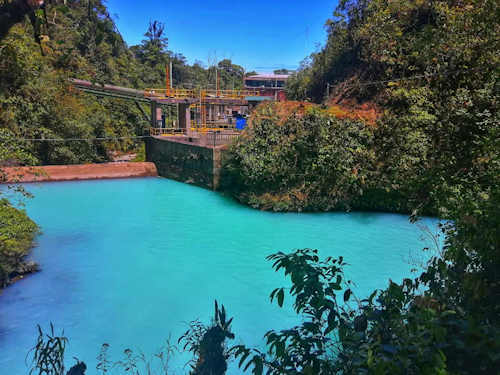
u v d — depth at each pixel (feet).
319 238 42.78
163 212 55.47
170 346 22.24
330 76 89.45
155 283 32.09
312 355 8.43
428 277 10.38
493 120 16.22
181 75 259.60
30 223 39.24
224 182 67.67
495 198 9.66
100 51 117.50
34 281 32.58
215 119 137.80
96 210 56.54
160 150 86.53
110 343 22.93
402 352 6.76
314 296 8.44
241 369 19.04
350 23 84.48
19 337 23.88
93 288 31.17
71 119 87.81
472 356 7.27
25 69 74.64
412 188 16.94
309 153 56.54
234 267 35.45
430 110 34.22
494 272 9.56
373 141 52.19
